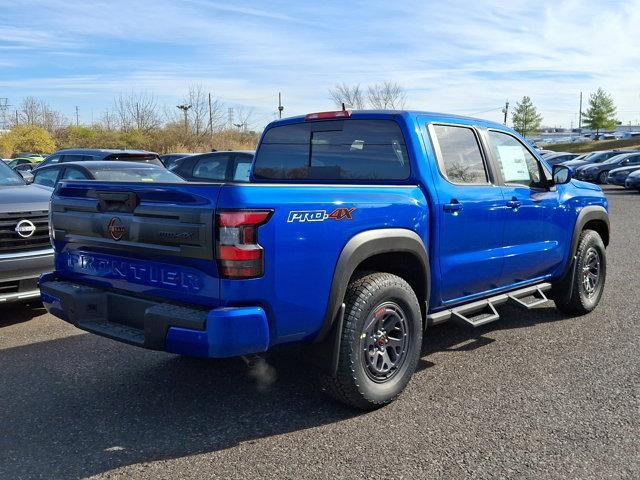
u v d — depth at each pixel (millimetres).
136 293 3746
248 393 4285
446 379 4566
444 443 3535
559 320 6242
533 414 3928
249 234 3248
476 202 4699
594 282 6449
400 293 3975
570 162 35281
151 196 3545
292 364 4863
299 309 3500
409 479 3146
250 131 50781
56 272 4375
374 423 3809
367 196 3857
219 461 3334
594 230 6789
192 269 3391
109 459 3350
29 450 3441
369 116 4617
